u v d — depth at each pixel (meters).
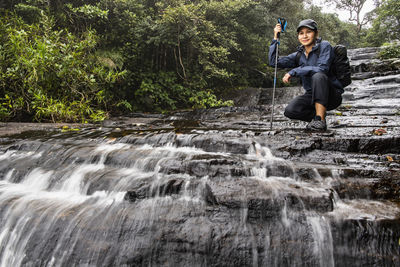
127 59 7.81
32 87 5.43
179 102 8.79
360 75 8.15
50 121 5.57
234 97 9.34
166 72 8.72
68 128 4.19
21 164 2.68
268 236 1.56
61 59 5.75
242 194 1.76
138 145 3.03
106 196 2.02
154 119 5.69
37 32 6.23
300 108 3.32
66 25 7.61
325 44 3.00
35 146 3.04
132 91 8.09
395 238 1.48
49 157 2.75
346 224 1.53
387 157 2.27
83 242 1.64
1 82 5.52
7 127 4.16
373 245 1.48
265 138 2.72
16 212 1.91
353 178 1.95
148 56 8.62
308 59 3.11
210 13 9.49
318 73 3.03
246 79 11.65
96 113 6.40
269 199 1.70
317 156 2.41
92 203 1.95
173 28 8.01
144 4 9.02
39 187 2.34
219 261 1.51
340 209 1.67
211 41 9.63
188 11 7.86
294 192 1.74
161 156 2.53
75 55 5.88
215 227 1.60
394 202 1.76
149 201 1.86
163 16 7.74
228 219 1.65
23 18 7.02
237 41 11.11
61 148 2.88
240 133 2.96
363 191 1.83
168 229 1.62
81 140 3.26
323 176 1.98
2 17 6.19
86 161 2.60
